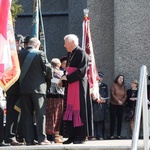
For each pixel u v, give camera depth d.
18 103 15.65
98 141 18.50
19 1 29.98
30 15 29.98
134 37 24.84
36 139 16.20
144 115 11.63
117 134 23.55
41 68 15.60
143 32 24.83
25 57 15.62
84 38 21.39
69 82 15.47
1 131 15.45
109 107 23.80
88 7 25.84
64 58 18.95
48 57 29.94
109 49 25.56
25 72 15.51
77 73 15.42
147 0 24.92
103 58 25.58
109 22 25.72
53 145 14.45
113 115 23.52
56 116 16.91
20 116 15.99
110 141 18.48
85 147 13.74
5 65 14.80
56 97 16.94
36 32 19.55
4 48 14.77
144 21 24.88
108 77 25.48
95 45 25.67
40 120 15.38
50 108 16.91
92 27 25.75
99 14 25.80
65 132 15.48
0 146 14.97
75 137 15.47
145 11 24.88
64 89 16.22
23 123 15.53
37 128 15.37
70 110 15.52
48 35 30.05
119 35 24.92
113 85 23.62
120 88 23.62
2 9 14.88
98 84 22.05
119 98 23.47
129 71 24.78
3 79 15.00
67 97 15.60
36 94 15.38
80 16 28.17
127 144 15.10
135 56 24.78
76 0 28.28
